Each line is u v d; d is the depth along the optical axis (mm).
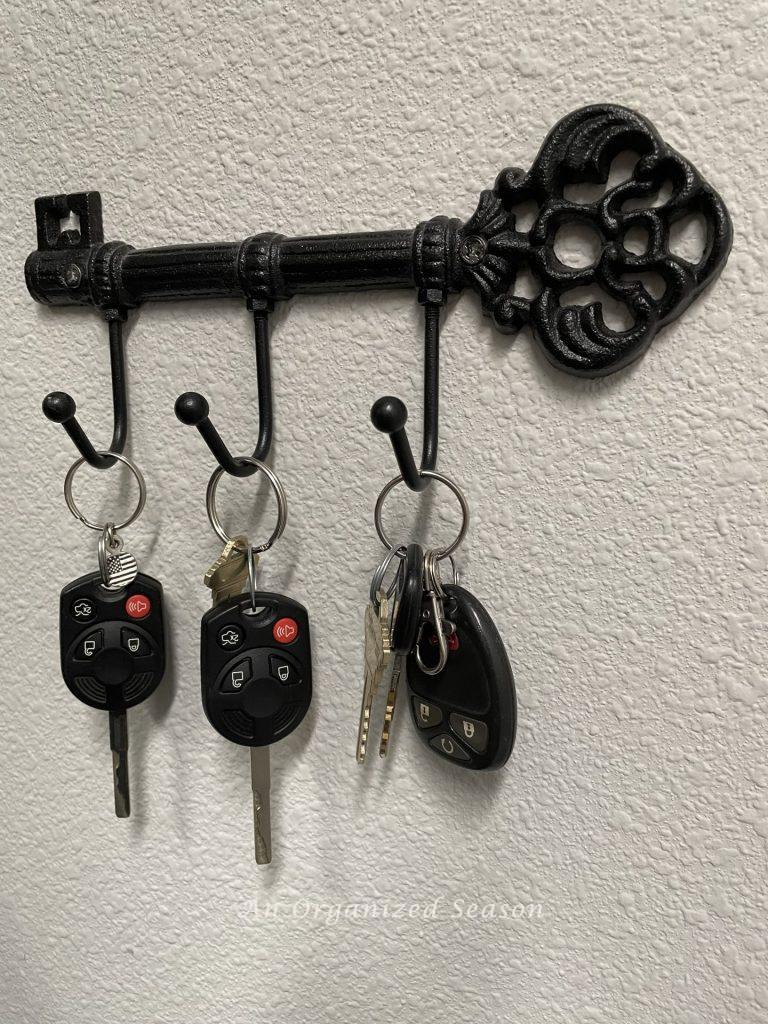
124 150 391
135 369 400
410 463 312
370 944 415
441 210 351
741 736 343
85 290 385
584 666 359
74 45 392
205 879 437
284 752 413
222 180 379
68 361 413
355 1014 423
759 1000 354
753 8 307
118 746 396
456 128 345
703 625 342
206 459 399
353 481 378
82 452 362
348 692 396
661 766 355
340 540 385
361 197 361
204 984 445
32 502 432
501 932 392
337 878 415
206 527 404
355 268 346
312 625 395
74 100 395
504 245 331
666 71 318
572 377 344
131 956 457
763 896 349
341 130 360
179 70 379
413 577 320
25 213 409
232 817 427
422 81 347
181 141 383
